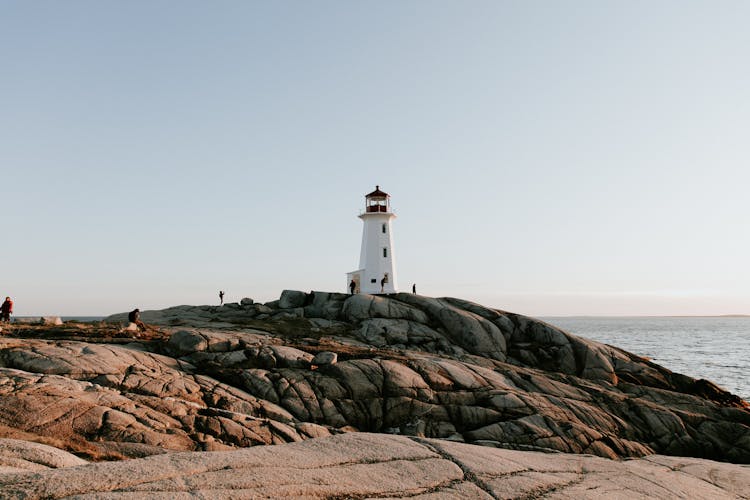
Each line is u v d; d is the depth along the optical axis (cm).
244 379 2230
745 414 2900
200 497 700
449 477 895
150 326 3195
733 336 16462
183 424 1645
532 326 3966
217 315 4169
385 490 808
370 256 6100
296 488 768
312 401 2205
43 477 720
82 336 2639
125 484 721
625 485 1005
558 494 889
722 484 1148
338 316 4134
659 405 2839
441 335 3784
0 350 2012
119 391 1823
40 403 1498
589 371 3597
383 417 2272
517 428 2233
